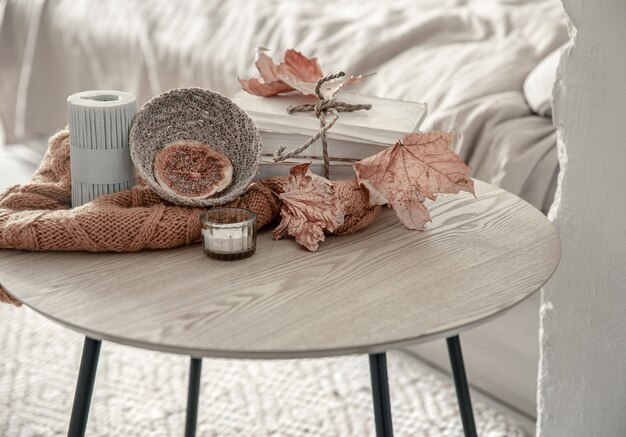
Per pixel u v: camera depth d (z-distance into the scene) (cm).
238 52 179
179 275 77
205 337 66
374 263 80
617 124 90
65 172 92
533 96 136
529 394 128
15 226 79
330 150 91
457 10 179
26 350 150
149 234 80
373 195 87
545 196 124
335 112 91
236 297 72
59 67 219
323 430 129
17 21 227
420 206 87
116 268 78
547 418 106
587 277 97
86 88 212
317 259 81
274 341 65
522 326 125
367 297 73
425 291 74
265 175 92
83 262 79
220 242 79
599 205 94
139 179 91
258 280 76
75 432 78
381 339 66
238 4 194
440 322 68
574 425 103
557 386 104
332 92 93
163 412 133
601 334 98
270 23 182
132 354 150
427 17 173
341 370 145
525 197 126
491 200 97
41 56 221
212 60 182
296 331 67
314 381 142
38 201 88
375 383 74
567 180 96
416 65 157
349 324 68
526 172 125
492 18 172
